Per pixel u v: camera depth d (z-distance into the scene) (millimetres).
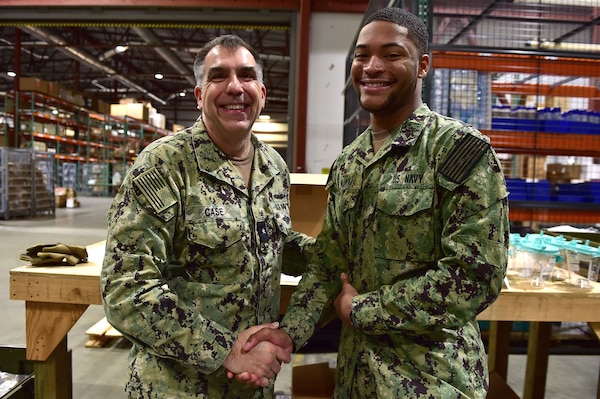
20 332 2975
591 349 2904
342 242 1279
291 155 5957
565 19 2850
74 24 6176
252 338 1109
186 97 20375
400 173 1112
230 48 1160
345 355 1226
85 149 14312
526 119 2783
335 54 5754
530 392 2250
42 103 11352
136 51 13789
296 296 1280
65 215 8922
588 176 2891
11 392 1646
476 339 1159
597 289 1593
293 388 1640
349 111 4680
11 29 12094
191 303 1134
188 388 1126
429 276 1029
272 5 5699
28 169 8414
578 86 2820
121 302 1038
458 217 1023
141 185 1081
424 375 1072
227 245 1142
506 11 2850
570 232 2137
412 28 1098
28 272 1576
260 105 1219
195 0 5738
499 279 1004
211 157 1186
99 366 2580
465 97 2684
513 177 2865
